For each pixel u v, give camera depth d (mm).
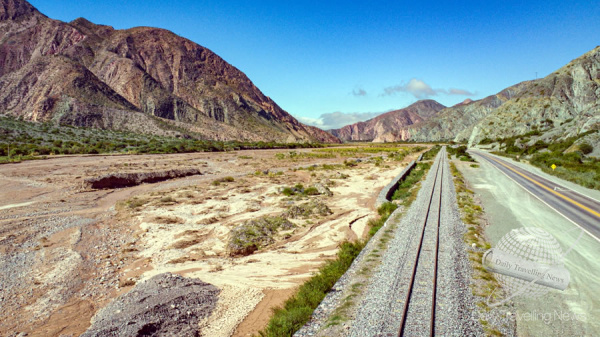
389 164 61000
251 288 12055
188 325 9359
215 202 28125
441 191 26812
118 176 36875
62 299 11320
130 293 10938
